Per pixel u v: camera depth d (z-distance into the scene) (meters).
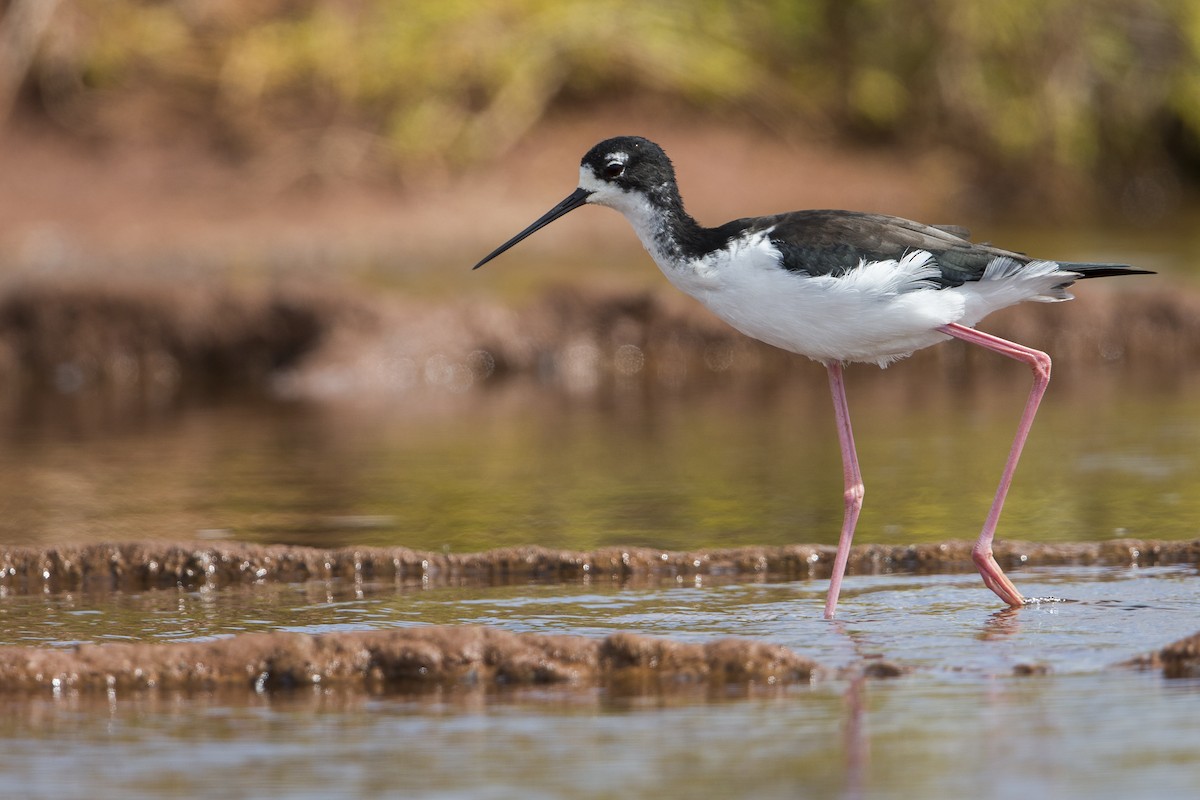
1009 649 7.43
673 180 9.11
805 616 8.30
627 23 27.25
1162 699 6.52
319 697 6.95
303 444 14.10
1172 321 18.03
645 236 9.13
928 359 17.98
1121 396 15.66
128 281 18.39
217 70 26.30
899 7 28.19
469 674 7.14
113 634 8.14
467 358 17.98
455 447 13.85
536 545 10.11
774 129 27.75
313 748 6.21
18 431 14.88
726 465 12.78
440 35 26.58
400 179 25.50
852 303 8.52
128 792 5.76
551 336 18.17
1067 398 15.66
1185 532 10.02
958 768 5.79
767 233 8.65
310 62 26.38
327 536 10.51
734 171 26.69
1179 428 13.76
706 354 18.19
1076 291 18.28
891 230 8.58
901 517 10.70
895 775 5.74
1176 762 5.78
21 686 7.04
